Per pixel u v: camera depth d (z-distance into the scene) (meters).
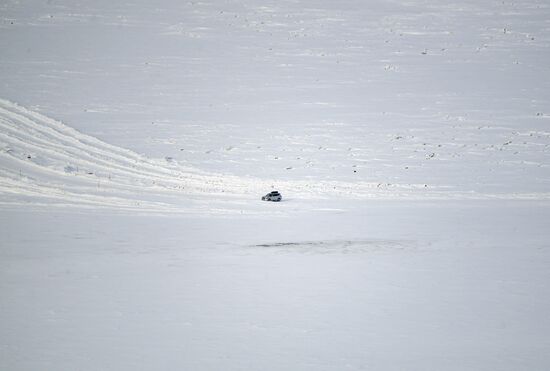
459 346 70.12
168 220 135.00
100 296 86.12
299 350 68.38
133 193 156.38
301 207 149.62
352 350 68.56
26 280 93.38
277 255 110.69
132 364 64.06
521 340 72.06
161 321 76.62
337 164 188.25
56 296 85.81
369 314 80.12
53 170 168.88
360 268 102.56
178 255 109.81
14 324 74.75
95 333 72.19
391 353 67.94
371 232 127.12
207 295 87.19
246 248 115.06
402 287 92.00
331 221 136.00
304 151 199.50
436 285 93.19
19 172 164.12
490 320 78.38
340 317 78.94
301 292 89.12
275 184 170.25
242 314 79.62
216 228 129.25
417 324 76.75
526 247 116.12
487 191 164.75
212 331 73.50
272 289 90.62
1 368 62.53
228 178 174.38
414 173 180.25
